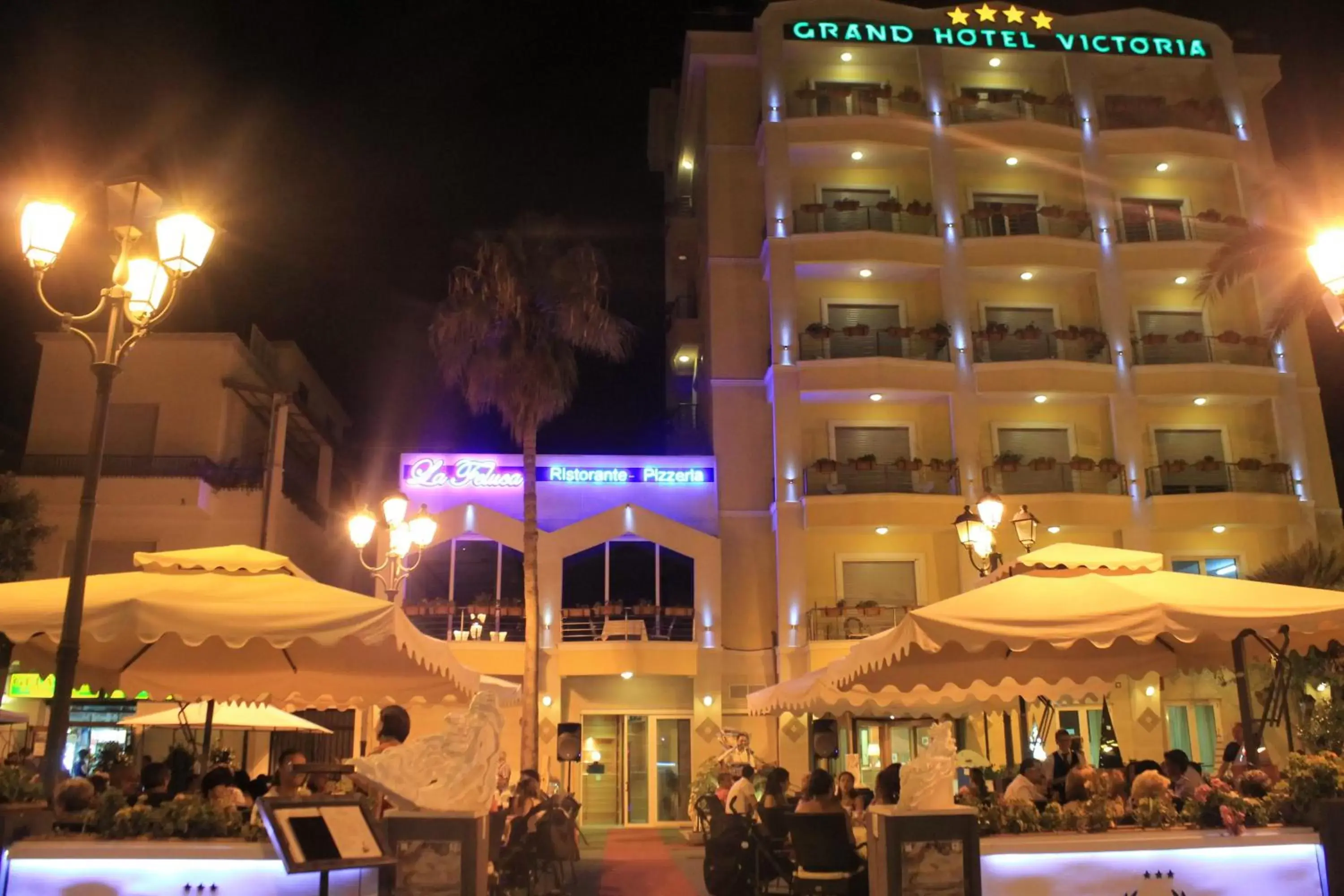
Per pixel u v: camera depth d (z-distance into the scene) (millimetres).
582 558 29594
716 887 12523
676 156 41750
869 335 31844
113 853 7043
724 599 29891
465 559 29312
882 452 31344
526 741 22672
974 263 31922
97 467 8398
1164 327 33094
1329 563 21953
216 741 22062
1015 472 30547
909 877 7426
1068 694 14016
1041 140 33062
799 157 33188
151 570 9531
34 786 7496
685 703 28797
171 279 9273
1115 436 30875
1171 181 34625
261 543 26984
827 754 19156
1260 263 20891
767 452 31250
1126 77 35531
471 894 7094
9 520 22484
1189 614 8883
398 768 7297
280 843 5586
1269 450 31844
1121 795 10852
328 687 11875
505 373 24203
